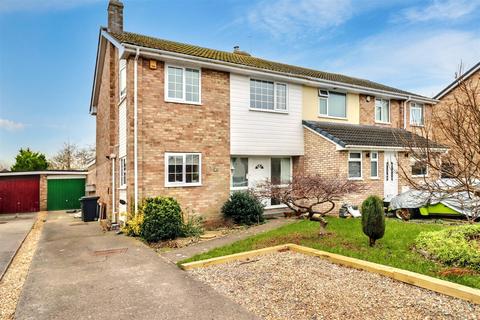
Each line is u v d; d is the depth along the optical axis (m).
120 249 8.16
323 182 8.40
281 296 4.70
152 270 6.26
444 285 4.52
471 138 5.04
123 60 11.82
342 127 15.14
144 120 10.65
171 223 9.34
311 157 14.06
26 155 28.36
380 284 5.02
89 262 6.95
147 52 10.46
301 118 14.57
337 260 6.16
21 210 19.42
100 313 4.32
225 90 12.45
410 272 5.15
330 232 8.69
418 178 14.80
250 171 13.59
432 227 9.07
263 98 13.59
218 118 12.23
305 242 7.70
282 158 14.70
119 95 12.54
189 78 11.68
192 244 8.60
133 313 4.30
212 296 4.82
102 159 15.98
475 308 4.07
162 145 10.96
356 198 13.07
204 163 11.84
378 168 14.09
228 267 6.23
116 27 14.02
